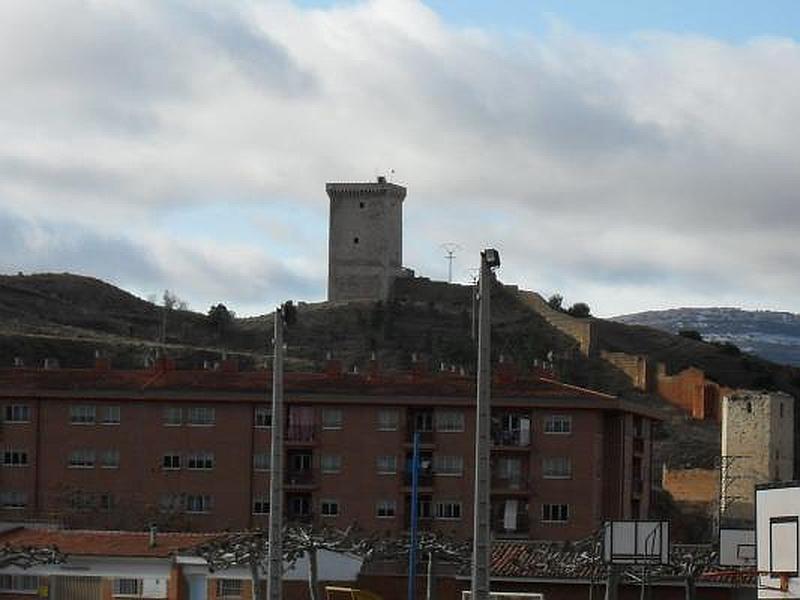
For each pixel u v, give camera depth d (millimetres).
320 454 167625
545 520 165625
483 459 50375
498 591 110500
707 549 106500
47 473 168750
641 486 180000
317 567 107375
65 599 114562
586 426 166250
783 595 67688
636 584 106438
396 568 118000
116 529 163750
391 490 166500
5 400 170000
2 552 112375
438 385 168875
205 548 104188
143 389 168875
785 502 67812
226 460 167750
